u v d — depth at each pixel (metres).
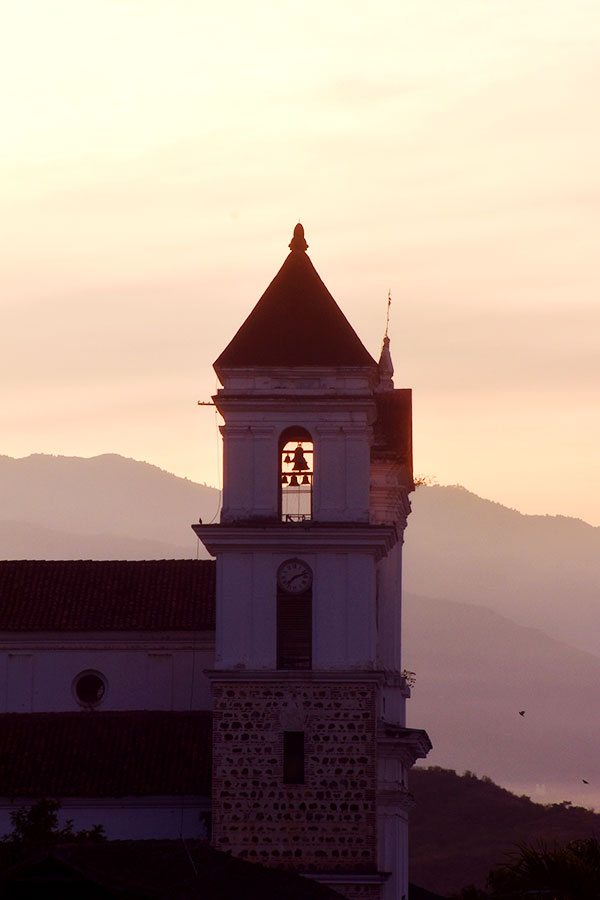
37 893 141.75
